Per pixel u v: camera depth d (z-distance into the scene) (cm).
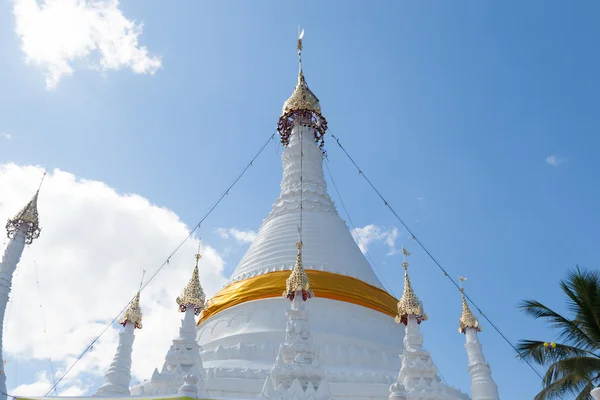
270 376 2077
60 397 1984
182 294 2653
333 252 3347
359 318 2880
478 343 2525
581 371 2070
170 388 2250
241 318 2875
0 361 2728
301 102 4516
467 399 2475
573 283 2256
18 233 3131
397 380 2417
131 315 2753
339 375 2400
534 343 2302
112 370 2534
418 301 2616
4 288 2941
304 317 2344
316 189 3931
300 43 5000
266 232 3628
